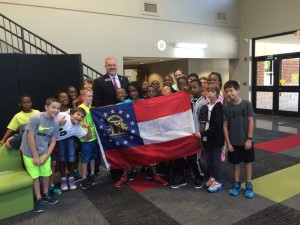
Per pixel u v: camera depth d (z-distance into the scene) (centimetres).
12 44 525
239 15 857
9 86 425
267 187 285
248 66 848
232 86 255
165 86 346
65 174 299
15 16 534
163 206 253
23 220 236
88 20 612
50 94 464
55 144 274
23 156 256
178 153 294
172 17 730
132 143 299
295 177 311
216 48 821
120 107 298
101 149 297
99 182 315
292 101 752
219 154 275
